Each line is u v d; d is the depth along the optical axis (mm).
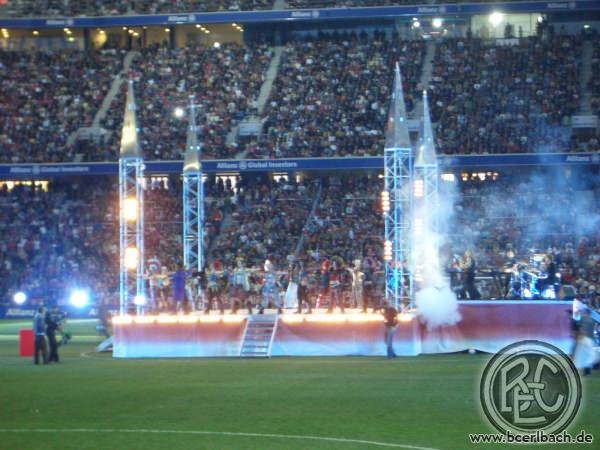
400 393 32188
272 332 46531
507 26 92812
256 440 24109
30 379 37594
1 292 79875
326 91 88812
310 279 56188
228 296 54469
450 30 94500
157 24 93312
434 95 86562
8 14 95750
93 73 93312
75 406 30266
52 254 82000
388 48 92625
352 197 81688
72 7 95500
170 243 79250
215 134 84750
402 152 47719
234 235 79250
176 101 89250
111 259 80938
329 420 26922
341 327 46375
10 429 26219
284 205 82000
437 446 23047
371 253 73875
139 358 46719
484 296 51812
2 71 93312
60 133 86938
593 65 88250
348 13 91500
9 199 86312
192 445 23609
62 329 54906
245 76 91500
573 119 82875
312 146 82875
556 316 45312
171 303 53156
